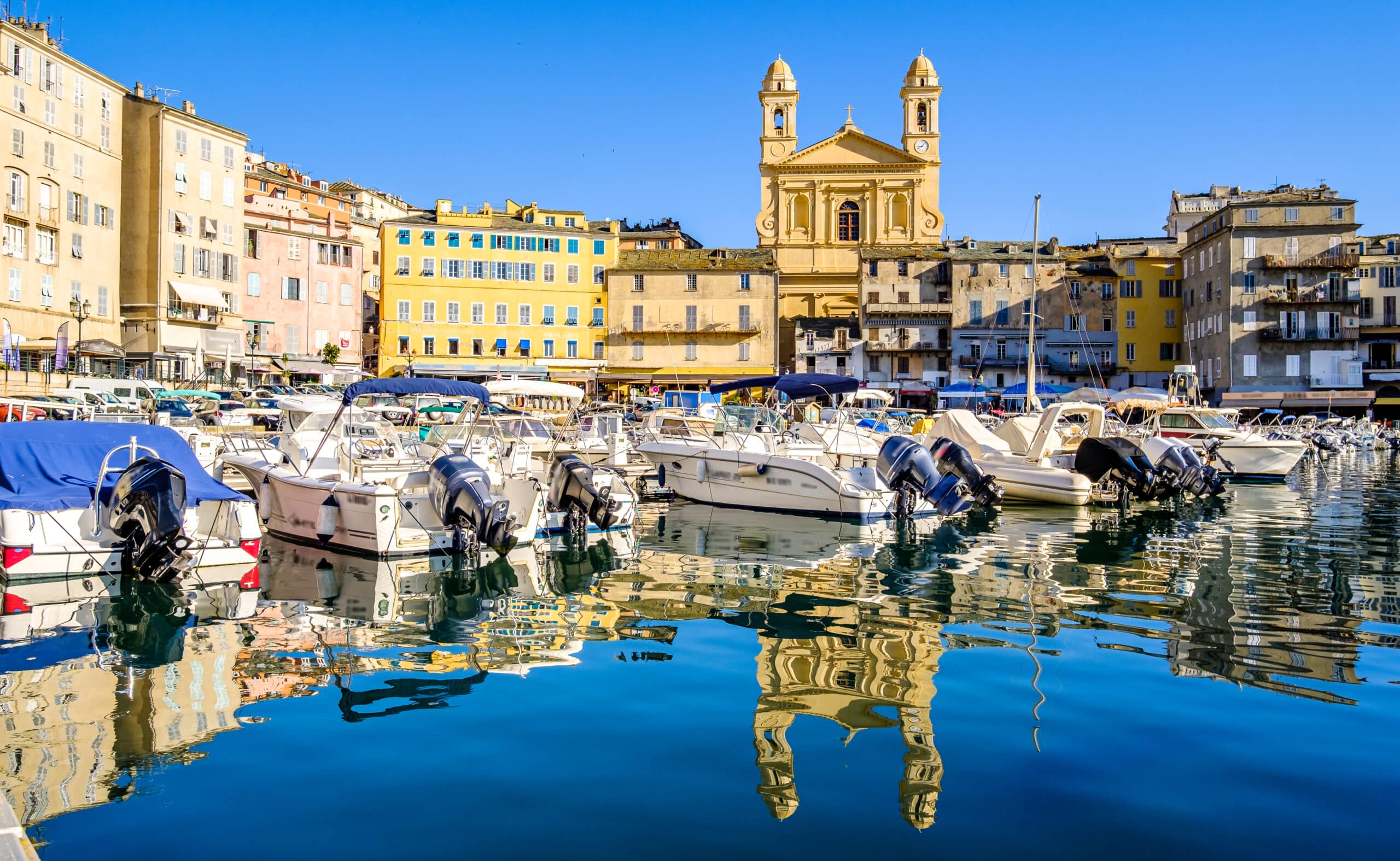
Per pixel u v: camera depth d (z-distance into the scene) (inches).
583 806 293.6
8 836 222.8
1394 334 2935.5
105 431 651.5
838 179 3548.2
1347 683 414.6
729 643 482.3
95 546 619.2
